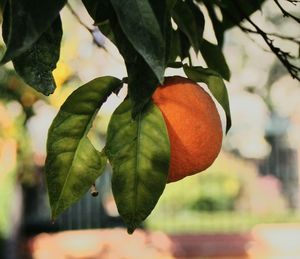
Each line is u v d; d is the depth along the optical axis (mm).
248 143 16875
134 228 1449
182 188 16031
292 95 10188
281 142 17672
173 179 1514
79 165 1472
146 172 1446
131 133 1445
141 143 1445
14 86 5348
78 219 15398
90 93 1471
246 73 8641
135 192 1448
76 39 5594
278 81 9211
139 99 1343
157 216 15711
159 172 1440
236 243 13570
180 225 15266
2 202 10797
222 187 16422
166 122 1453
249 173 17438
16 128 6066
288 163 17781
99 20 1434
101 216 15602
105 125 6758
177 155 1467
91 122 1472
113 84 1481
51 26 1443
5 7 1396
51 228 14867
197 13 1894
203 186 16312
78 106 1469
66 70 5160
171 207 15875
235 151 17531
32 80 1425
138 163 1446
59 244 13547
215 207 16297
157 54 1213
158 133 1439
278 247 13445
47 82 1430
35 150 8203
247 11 2184
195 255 13289
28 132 6418
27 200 14242
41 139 8703
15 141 6211
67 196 1471
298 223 15594
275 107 9984
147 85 1349
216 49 2064
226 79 2094
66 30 5617
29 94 5453
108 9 1438
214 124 1497
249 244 13570
